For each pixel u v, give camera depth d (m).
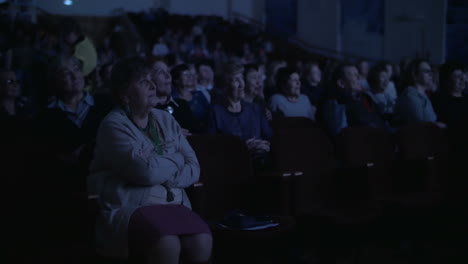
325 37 11.16
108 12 12.51
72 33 3.83
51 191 2.13
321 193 2.95
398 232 3.38
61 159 2.22
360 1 10.14
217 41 12.05
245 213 2.23
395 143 3.44
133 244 1.84
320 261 2.80
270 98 4.03
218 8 14.16
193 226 1.86
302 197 2.84
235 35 12.44
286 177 2.72
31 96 3.96
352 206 2.91
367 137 3.17
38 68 4.10
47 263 1.86
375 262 2.83
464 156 3.52
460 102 4.02
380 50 9.60
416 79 3.99
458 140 3.54
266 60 10.58
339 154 3.10
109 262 1.94
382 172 3.20
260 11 13.51
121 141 1.94
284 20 12.62
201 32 12.13
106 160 1.97
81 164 2.35
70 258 1.89
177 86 3.66
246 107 3.15
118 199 1.94
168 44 11.03
